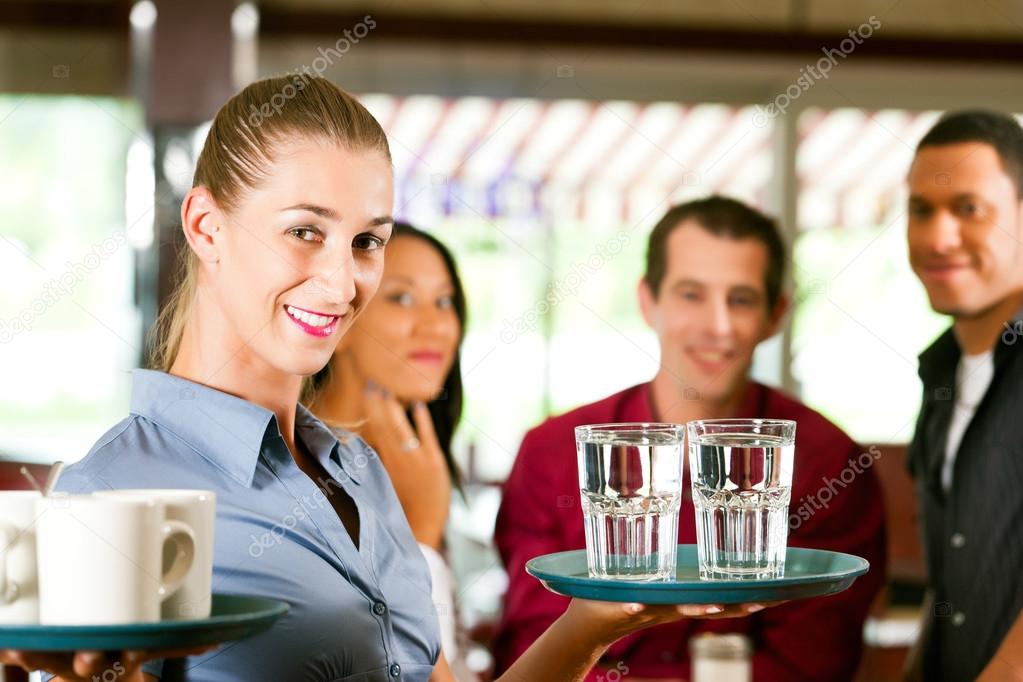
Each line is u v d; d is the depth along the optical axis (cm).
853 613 223
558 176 547
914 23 467
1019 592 219
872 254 462
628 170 565
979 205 247
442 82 509
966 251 244
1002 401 226
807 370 475
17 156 515
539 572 111
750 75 514
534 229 533
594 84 524
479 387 467
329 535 119
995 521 223
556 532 227
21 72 502
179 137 395
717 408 257
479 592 268
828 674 215
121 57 448
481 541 269
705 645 185
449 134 525
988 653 222
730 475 109
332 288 117
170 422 119
